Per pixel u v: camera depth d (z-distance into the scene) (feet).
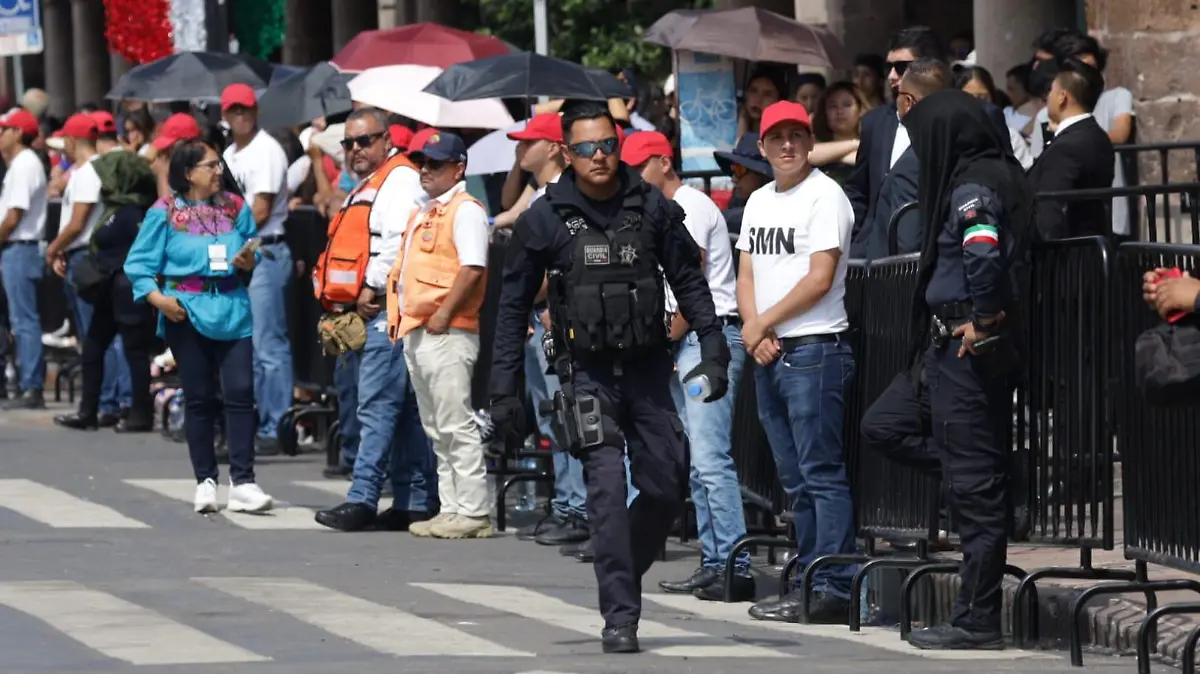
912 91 75.97
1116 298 66.03
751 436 81.35
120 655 61.77
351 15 231.30
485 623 69.72
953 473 65.92
